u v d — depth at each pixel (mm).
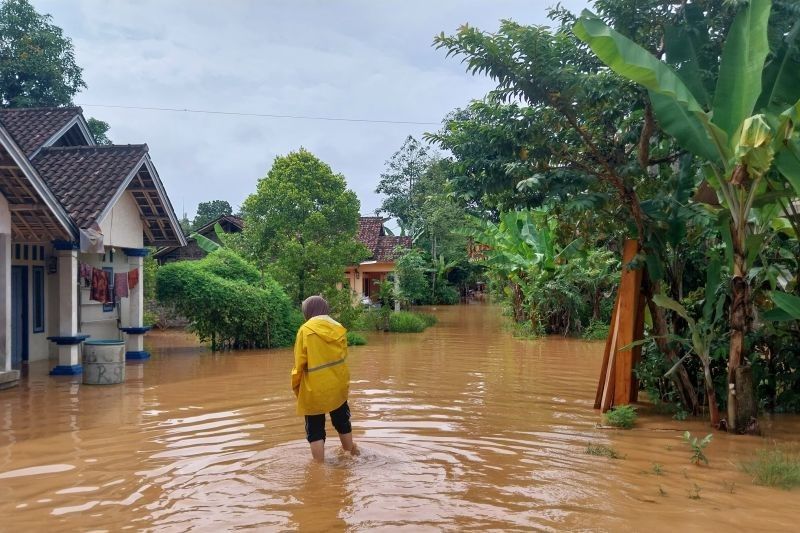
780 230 9039
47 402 10133
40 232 12555
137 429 8234
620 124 9414
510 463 6625
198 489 5816
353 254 21703
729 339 8555
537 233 21312
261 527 4918
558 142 8852
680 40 8219
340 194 21969
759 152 6652
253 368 14000
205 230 29047
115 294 15672
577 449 7195
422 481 6016
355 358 15695
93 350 11781
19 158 10906
